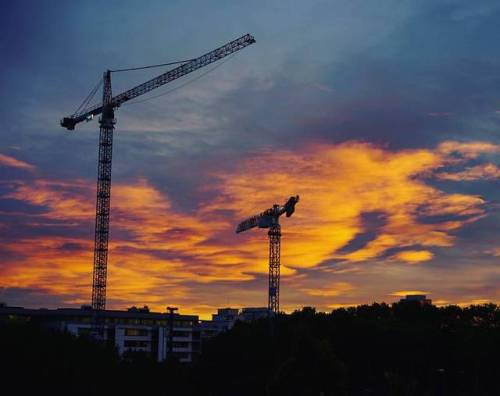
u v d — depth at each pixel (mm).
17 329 136250
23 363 129250
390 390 181750
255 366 196125
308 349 143500
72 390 136875
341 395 143000
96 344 161250
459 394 197500
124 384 167375
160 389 183625
